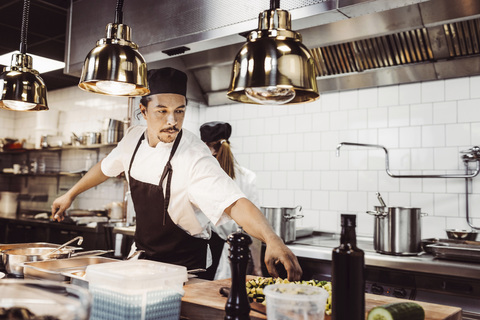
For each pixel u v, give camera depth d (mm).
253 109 4578
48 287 1043
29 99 2176
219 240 2799
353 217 1093
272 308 1099
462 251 2658
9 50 5141
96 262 1787
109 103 5723
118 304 1188
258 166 4516
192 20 3086
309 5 2537
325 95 4113
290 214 3426
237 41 3000
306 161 4195
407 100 3658
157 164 2111
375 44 3494
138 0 3445
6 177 7480
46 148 6441
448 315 1352
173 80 1936
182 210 2068
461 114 3402
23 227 5805
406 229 2898
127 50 1656
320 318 1084
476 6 2740
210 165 1974
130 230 4070
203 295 1503
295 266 1470
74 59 3906
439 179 3469
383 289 2826
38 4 3895
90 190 5820
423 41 3307
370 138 3832
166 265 1424
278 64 1209
